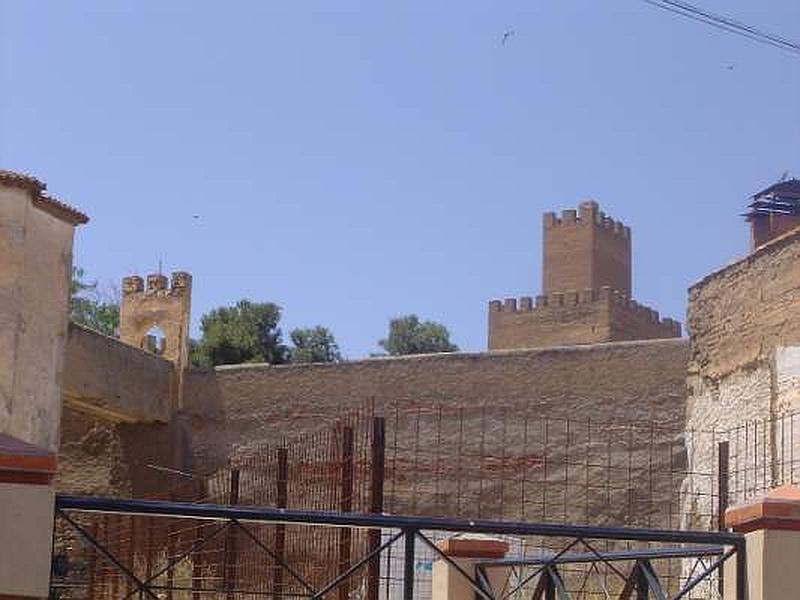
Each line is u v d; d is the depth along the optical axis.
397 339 60.94
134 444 35.72
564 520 29.27
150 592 10.44
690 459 29.75
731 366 28.23
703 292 29.62
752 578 10.18
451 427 32.88
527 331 61.00
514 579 21.38
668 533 10.34
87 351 32.97
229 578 21.03
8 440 9.54
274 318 53.50
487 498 31.83
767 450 26.34
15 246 26.28
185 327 36.28
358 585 22.39
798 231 26.42
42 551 9.20
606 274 65.31
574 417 31.67
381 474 19.39
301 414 34.62
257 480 30.83
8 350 26.06
